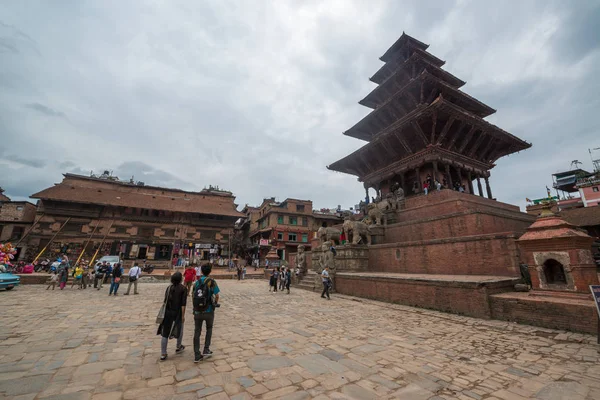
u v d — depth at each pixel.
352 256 18.11
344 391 4.34
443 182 25.50
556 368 5.24
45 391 4.21
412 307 11.69
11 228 37.09
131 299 14.30
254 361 5.61
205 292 5.81
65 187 40.81
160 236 41.81
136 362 5.48
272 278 19.12
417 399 4.12
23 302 12.59
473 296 9.66
